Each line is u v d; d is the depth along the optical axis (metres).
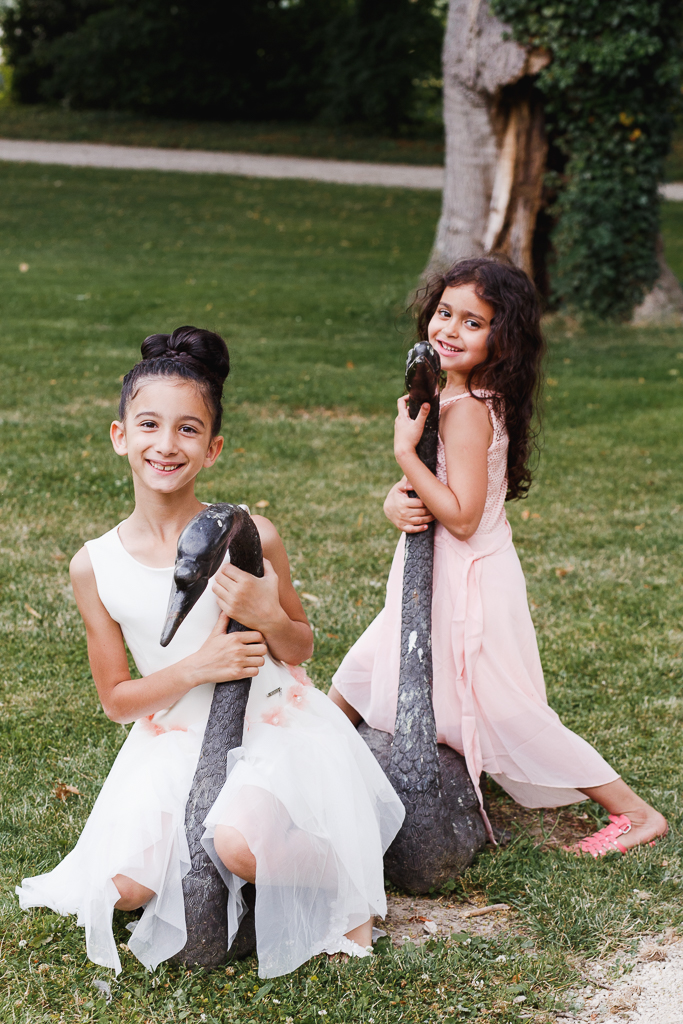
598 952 2.24
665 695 3.51
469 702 2.56
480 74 10.04
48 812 2.74
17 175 21.16
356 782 2.26
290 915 2.14
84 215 17.78
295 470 5.98
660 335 10.56
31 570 4.36
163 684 2.17
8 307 10.52
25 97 31.78
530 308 2.53
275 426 6.94
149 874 2.09
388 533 4.98
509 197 10.48
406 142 28.42
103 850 2.14
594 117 10.25
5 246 14.79
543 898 2.42
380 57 28.62
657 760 3.08
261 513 5.17
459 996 2.08
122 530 2.30
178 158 25.12
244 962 2.19
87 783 2.89
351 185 22.83
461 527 2.46
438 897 2.47
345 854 2.16
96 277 12.59
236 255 15.12
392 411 7.52
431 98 29.33
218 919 2.11
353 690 2.79
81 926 2.26
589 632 4.00
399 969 2.15
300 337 10.02
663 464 6.41
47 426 6.59
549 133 10.66
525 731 2.62
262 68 30.22
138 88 29.42
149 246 15.50
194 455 2.19
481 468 2.48
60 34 31.78
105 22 29.52
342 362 8.99
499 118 10.34
